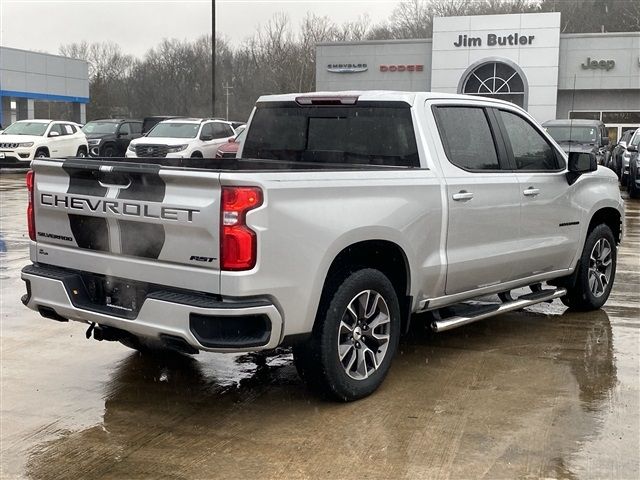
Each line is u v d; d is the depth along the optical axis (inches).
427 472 148.6
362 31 3174.2
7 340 238.1
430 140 206.7
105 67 4025.6
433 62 1514.5
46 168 186.5
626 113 1475.1
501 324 261.3
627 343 237.8
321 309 176.6
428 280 201.8
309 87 2773.1
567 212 250.8
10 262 366.9
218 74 3292.3
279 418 176.4
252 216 156.1
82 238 181.2
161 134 868.6
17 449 159.9
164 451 158.9
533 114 1472.7
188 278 161.0
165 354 222.8
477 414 178.2
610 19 2861.7
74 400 188.1
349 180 177.6
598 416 177.0
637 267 365.4
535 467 150.9
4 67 1727.4
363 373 186.7
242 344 158.2
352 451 158.2
